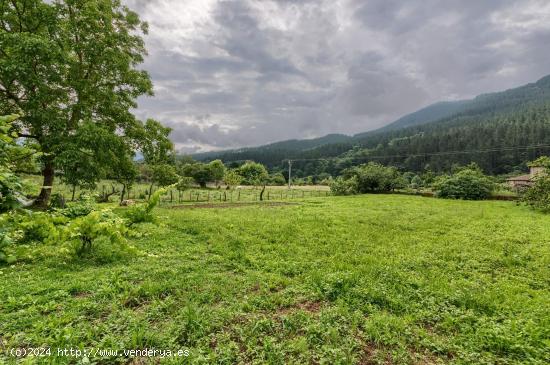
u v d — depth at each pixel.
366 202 25.14
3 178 4.86
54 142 13.02
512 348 3.87
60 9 14.17
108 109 16.09
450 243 9.77
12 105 12.88
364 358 3.66
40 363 3.14
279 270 6.73
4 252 5.89
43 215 6.20
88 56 14.62
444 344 3.96
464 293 5.52
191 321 4.07
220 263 7.11
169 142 19.38
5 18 12.88
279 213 16.67
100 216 7.05
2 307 4.30
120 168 17.56
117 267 6.23
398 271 6.75
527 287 6.23
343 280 5.92
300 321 4.37
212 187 61.69
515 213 18.39
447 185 32.09
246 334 3.96
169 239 9.14
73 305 4.43
